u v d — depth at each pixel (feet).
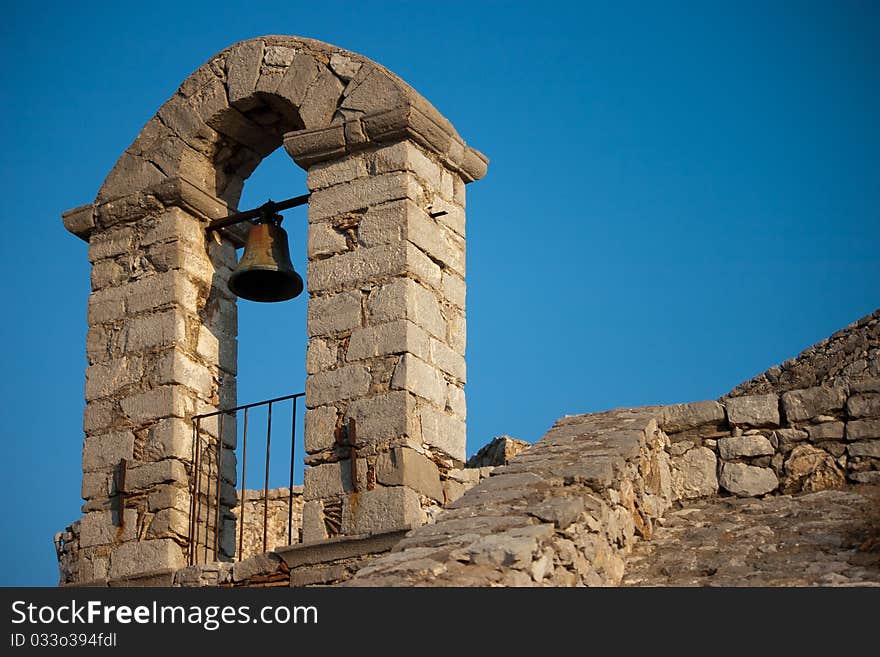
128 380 54.65
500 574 33.91
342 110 53.11
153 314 55.06
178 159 56.24
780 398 44.78
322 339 50.83
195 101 56.65
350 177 52.31
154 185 56.24
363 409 49.08
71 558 54.39
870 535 38.34
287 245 54.95
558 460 41.14
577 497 38.14
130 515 52.70
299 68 54.60
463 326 52.65
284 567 47.85
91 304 56.54
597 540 37.96
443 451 49.78
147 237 56.29
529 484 39.34
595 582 37.40
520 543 34.68
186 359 54.39
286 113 55.62
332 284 51.34
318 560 47.34
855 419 43.86
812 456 43.80
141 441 53.62
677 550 40.16
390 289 50.21
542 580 34.91
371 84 52.85
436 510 48.57
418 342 49.85
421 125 51.93
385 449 48.24
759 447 44.42
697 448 45.03
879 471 43.04
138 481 53.01
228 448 54.90
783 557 38.27
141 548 52.01
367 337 50.01
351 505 48.06
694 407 45.52
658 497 43.52
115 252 56.80
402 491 47.37
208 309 55.93
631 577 38.73
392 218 51.03
